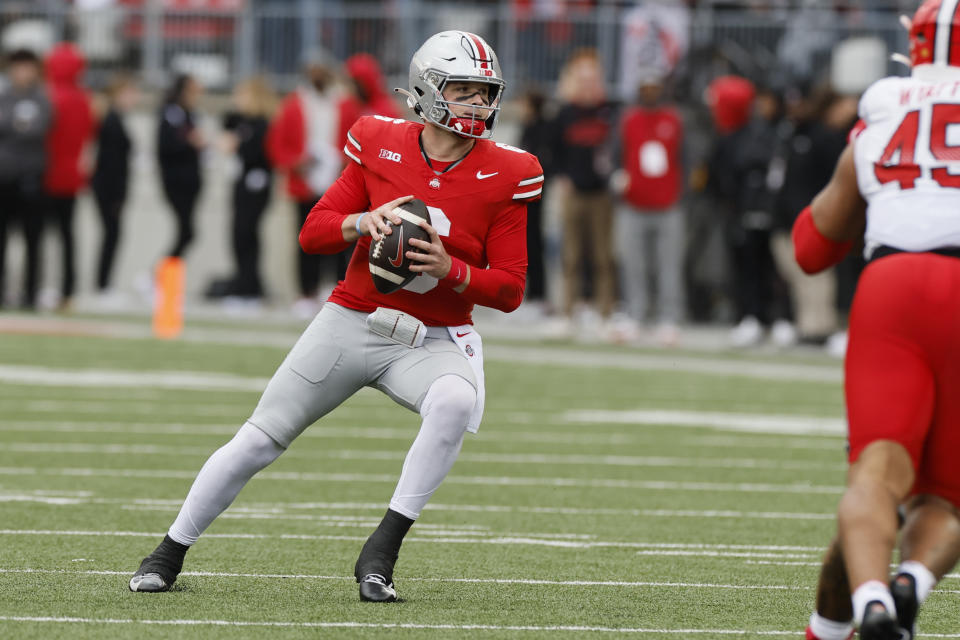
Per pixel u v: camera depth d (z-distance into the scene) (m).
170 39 80.94
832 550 15.31
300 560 22.27
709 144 64.50
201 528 19.66
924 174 15.02
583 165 58.56
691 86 67.75
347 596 19.64
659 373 51.72
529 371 51.28
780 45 72.19
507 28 76.56
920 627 18.81
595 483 30.56
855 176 15.62
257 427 19.36
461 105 18.91
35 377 45.66
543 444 35.91
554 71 76.38
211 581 20.45
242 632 17.31
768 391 47.72
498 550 23.50
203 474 19.47
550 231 73.12
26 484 28.62
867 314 14.70
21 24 81.44
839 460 34.59
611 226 59.91
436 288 19.38
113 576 20.58
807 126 56.59
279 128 64.00
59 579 20.23
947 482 14.80
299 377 19.34
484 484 30.19
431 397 19.09
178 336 58.91
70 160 65.62
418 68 19.09
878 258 15.05
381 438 36.50
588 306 69.75
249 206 69.25
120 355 51.94
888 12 72.44
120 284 79.44
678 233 58.59
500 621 18.33
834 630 15.62
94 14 81.19
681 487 30.33
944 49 15.41
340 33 78.75
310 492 28.78
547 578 21.34
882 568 13.70
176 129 66.19
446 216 19.19
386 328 19.14
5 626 17.30
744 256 59.72
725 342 63.03
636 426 39.28
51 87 65.19
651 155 57.38
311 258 66.50
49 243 78.56
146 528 24.59
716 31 72.94
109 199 68.25
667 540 24.70
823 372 53.56
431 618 18.39
